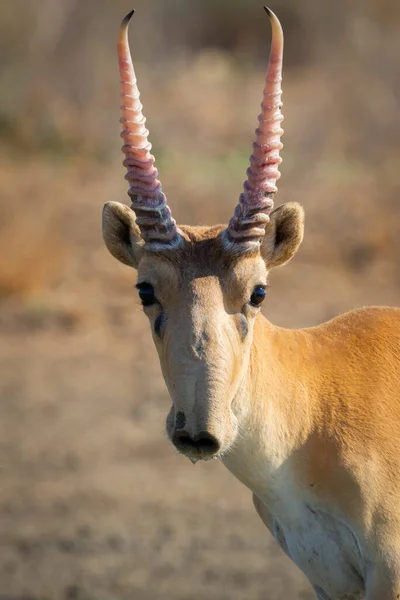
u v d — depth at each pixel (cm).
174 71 6022
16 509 1983
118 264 3225
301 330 1268
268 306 2909
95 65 5047
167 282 1106
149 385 2497
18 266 3011
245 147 4500
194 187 3966
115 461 2153
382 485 1154
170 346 1077
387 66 4988
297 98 5256
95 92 4859
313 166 4197
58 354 2673
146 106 5181
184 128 4806
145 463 2148
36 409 2380
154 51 6194
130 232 1220
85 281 3103
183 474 2109
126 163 1129
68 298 2989
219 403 1045
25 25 5031
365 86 4809
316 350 1234
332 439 1171
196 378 1049
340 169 4156
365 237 3359
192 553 1836
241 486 2062
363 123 4566
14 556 1841
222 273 1105
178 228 1155
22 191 3731
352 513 1155
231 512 1964
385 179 3991
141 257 1198
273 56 1106
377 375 1216
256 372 1158
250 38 6969
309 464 1177
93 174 4131
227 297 1102
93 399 2423
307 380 1198
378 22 6091
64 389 2478
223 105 5300
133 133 1123
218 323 1078
